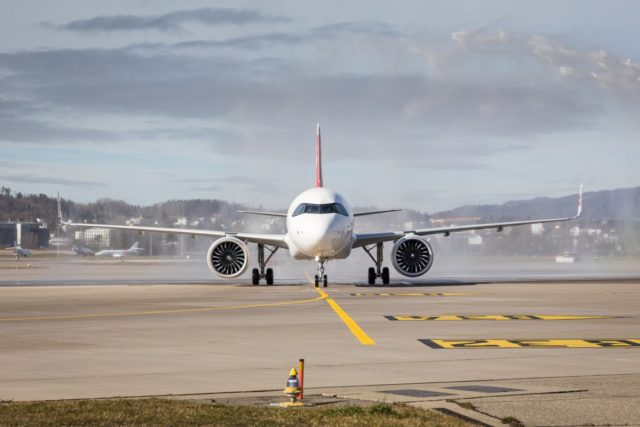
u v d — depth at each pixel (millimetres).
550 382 40750
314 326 67938
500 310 83625
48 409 32719
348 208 134125
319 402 35312
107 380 41719
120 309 86938
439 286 134750
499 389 38750
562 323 70000
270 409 33125
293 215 132500
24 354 51281
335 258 136625
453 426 30406
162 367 46031
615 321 71750
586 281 155000
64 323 71250
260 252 147375
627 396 36688
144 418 31141
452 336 60594
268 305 91875
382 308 86625
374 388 39375
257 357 49969
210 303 95688
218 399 36312
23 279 182375
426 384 40531
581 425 31156
